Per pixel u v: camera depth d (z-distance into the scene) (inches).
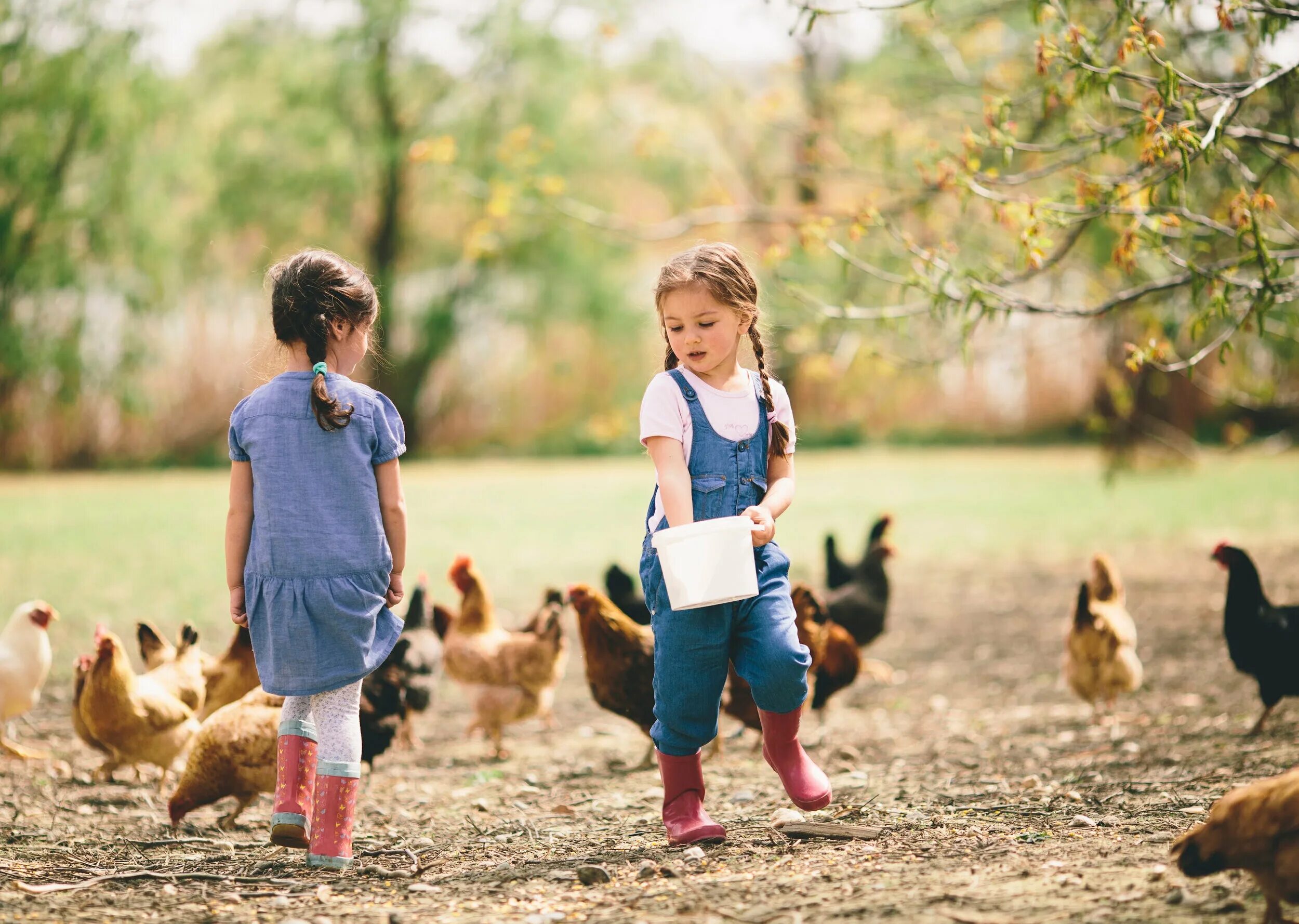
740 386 144.1
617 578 318.7
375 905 130.0
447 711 309.7
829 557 337.1
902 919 111.8
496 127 1077.1
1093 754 215.2
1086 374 1225.4
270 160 1071.0
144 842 167.6
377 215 1143.6
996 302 221.9
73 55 827.4
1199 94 199.3
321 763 145.3
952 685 313.1
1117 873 124.7
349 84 1080.8
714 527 129.6
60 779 223.6
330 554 140.4
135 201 881.5
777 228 414.9
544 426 1269.7
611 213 1125.7
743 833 154.5
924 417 1269.7
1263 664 217.6
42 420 1053.2
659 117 781.3
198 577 479.8
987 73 339.3
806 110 425.1
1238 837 106.7
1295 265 268.1
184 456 1124.5
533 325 1162.6
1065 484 826.2
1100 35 232.4
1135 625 359.9
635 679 226.4
